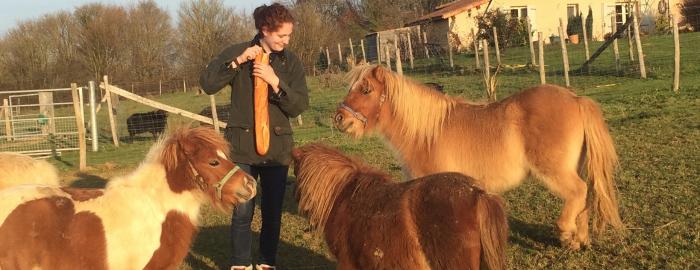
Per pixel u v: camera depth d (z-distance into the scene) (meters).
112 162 13.41
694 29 32.47
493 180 5.51
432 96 5.68
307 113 18.42
